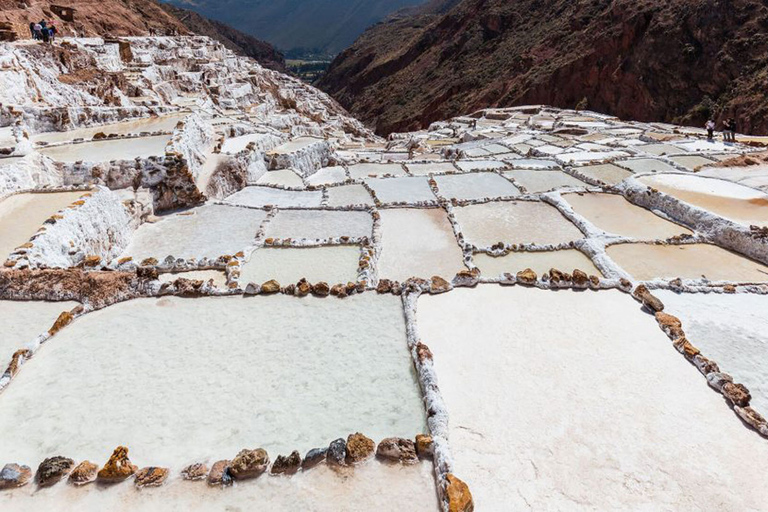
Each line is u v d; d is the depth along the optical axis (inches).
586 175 675.4
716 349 265.4
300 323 284.0
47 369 245.3
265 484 181.6
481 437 203.6
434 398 217.2
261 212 525.7
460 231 469.4
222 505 173.9
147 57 1298.0
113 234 431.5
